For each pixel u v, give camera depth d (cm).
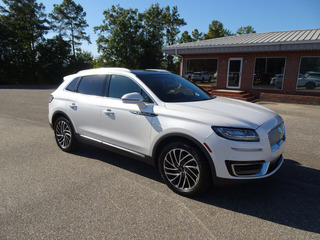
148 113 331
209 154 277
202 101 361
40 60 3953
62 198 302
